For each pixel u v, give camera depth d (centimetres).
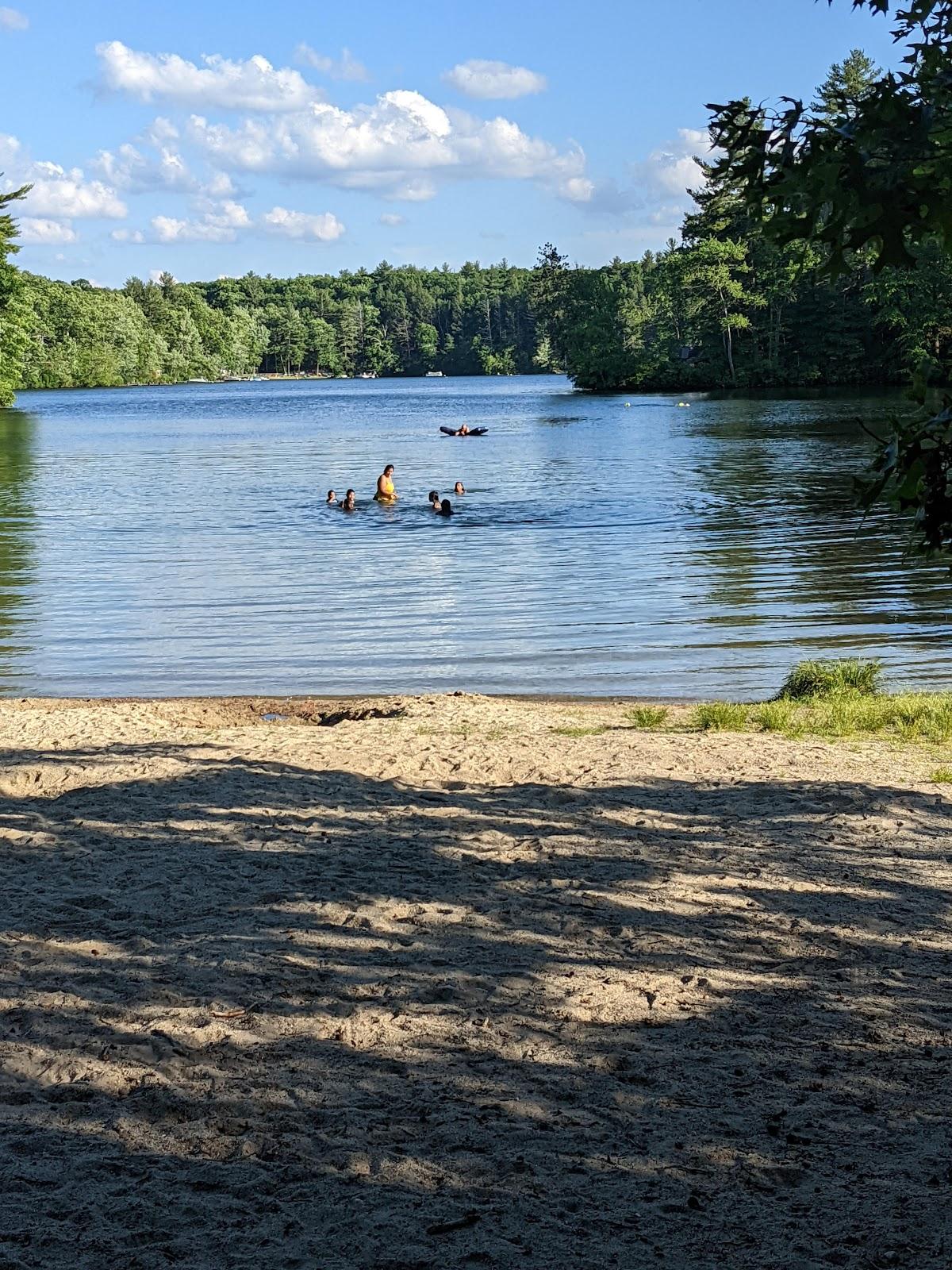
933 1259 357
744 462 4000
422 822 824
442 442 5459
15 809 867
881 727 1119
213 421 7988
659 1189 394
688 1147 420
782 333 9550
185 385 18800
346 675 1474
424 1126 432
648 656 1526
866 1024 521
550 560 2256
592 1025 517
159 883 698
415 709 1237
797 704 1225
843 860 742
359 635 1678
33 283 16250
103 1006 530
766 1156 415
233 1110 442
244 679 1462
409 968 575
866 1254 360
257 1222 372
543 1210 380
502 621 1745
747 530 2548
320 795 890
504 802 875
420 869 723
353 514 3000
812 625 1672
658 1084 465
